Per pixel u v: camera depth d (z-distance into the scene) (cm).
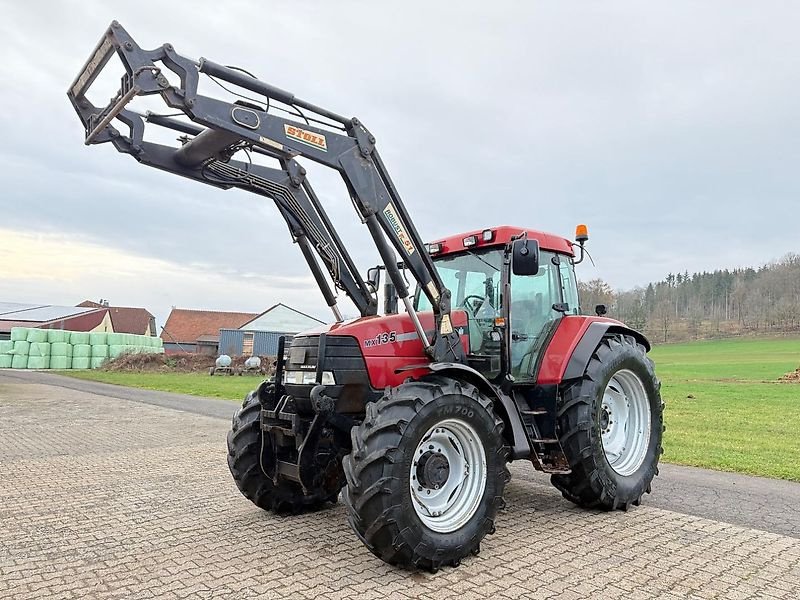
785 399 1526
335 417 414
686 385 2019
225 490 581
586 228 571
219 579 353
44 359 3534
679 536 432
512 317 503
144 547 412
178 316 5922
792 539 425
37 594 333
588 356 488
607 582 346
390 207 432
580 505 511
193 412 1291
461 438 404
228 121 370
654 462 536
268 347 4225
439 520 380
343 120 419
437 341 440
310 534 440
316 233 497
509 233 503
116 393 1819
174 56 355
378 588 338
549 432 488
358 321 435
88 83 391
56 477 641
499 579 351
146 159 429
